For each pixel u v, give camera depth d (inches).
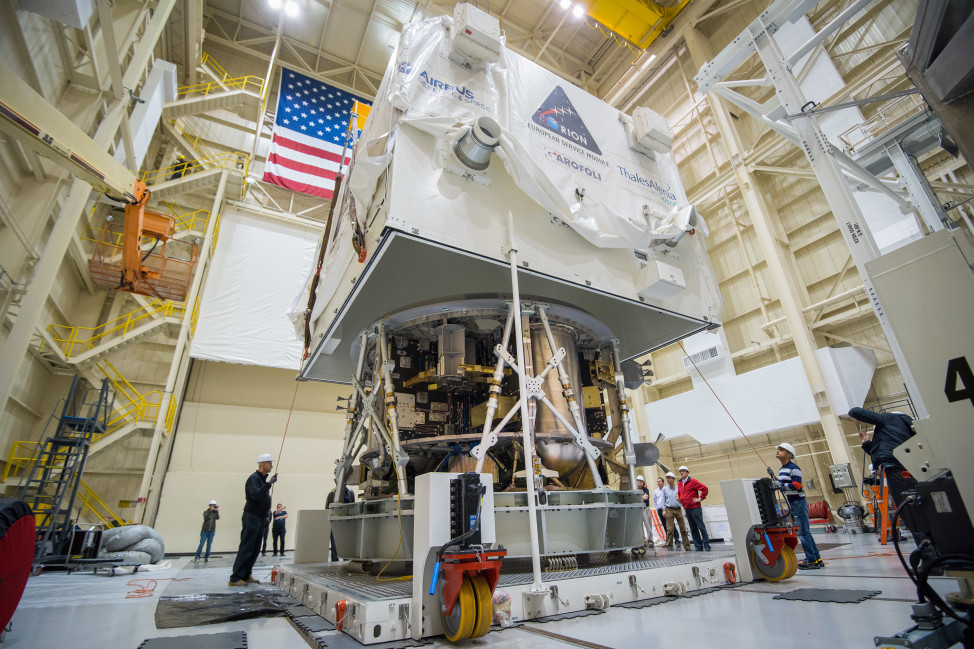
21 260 346.9
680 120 802.8
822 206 631.2
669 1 778.8
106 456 575.2
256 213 738.8
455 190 179.9
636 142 258.7
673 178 267.9
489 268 234.1
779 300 652.7
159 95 564.4
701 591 168.4
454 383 231.5
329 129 804.6
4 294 333.7
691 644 101.9
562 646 105.9
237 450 662.5
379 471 232.5
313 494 671.1
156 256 605.6
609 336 269.6
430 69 192.1
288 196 807.7
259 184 781.9
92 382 550.9
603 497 197.3
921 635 83.4
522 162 186.2
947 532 89.3
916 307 95.0
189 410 657.0
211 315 665.6
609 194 226.4
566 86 243.4
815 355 569.9
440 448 220.7
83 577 320.8
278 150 749.3
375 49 866.1
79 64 405.4
